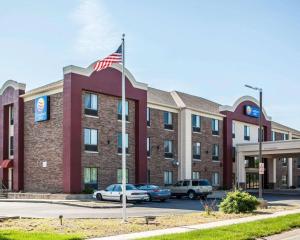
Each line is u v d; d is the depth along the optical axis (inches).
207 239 549.3
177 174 1856.5
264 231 645.9
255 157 2300.7
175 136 1875.0
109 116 1550.2
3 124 1702.8
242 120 2210.9
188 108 1882.4
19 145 1608.0
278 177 2471.7
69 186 1385.3
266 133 2385.6
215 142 2058.3
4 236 530.0
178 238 552.4
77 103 1425.9
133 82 1633.9
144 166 1643.7
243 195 946.1
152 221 747.4
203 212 952.9
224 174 2090.3
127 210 1027.3
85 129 1460.4
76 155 1409.9
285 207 1117.7
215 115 2063.2
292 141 1935.3
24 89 1654.8
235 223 734.5
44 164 1514.5
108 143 1535.4
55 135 1480.1
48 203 1238.3
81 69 1444.4
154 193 1320.1
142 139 1646.2
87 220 761.6
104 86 1515.7
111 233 605.9
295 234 651.5
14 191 1593.3
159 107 1801.2
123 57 812.6
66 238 528.4
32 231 600.7
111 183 1529.3
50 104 1512.1
